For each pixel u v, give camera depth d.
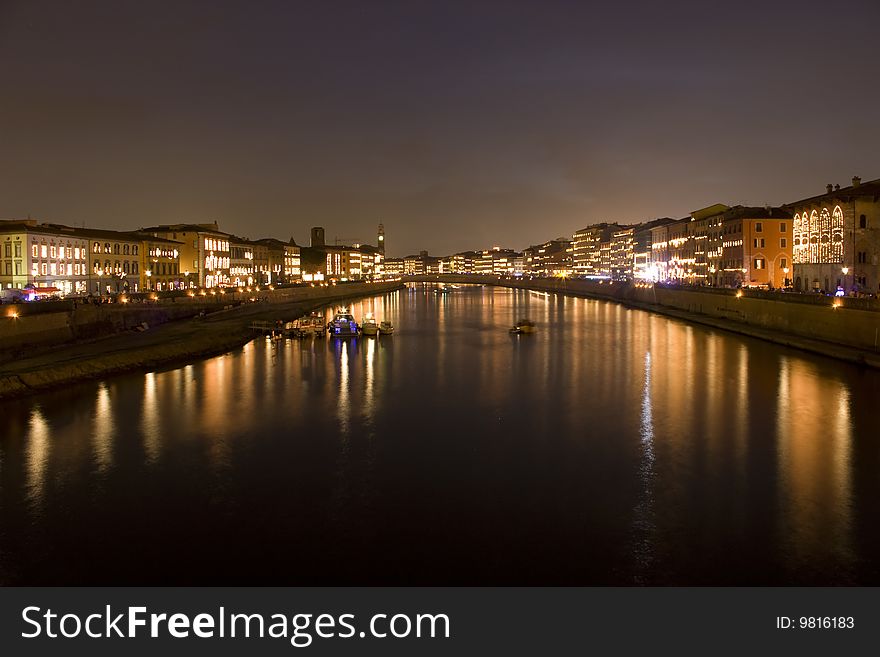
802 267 103.12
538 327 100.56
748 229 123.75
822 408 42.16
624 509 25.33
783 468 30.19
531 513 25.02
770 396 46.06
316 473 29.89
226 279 176.38
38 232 102.81
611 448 33.62
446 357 68.06
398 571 20.61
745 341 78.25
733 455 32.28
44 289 94.06
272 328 92.19
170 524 24.17
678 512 25.00
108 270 122.19
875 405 42.88
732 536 22.84
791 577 20.08
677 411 41.91
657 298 137.62
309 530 23.59
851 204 90.00
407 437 36.00
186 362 64.00
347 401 45.53
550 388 50.22
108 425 38.50
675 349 72.56
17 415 40.97
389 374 57.06
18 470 30.34
